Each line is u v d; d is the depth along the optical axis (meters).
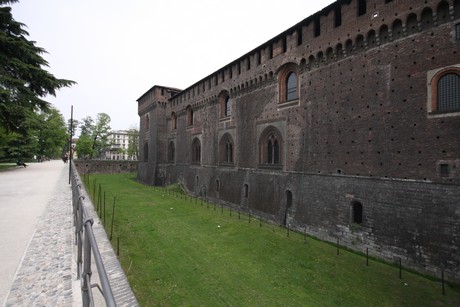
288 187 21.28
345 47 17.28
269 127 23.84
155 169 46.44
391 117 14.82
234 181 28.27
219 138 31.59
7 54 25.66
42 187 20.00
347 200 16.73
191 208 25.05
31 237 8.59
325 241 17.64
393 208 14.40
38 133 61.50
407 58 14.22
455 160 12.37
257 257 14.21
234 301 10.10
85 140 74.88
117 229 16.62
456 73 12.51
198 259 13.45
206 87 34.75
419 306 10.31
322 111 18.86
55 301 4.97
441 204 12.66
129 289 8.08
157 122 46.84
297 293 10.90
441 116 12.90
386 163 14.95
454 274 11.91
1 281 5.70
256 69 25.58
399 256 13.81
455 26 12.57
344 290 11.27
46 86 28.11
